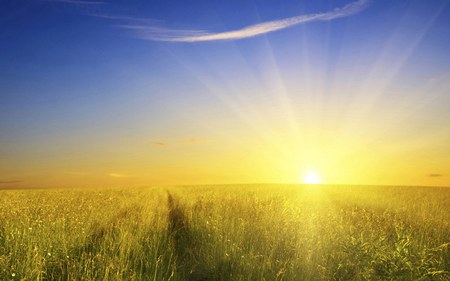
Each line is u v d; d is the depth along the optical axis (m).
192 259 8.26
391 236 9.80
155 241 8.98
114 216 13.16
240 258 7.39
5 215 12.23
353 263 6.52
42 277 6.33
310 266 6.95
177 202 20.06
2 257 6.66
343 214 12.32
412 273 6.10
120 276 6.17
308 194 23.59
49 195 24.25
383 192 26.42
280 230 9.49
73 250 8.07
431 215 13.34
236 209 13.53
